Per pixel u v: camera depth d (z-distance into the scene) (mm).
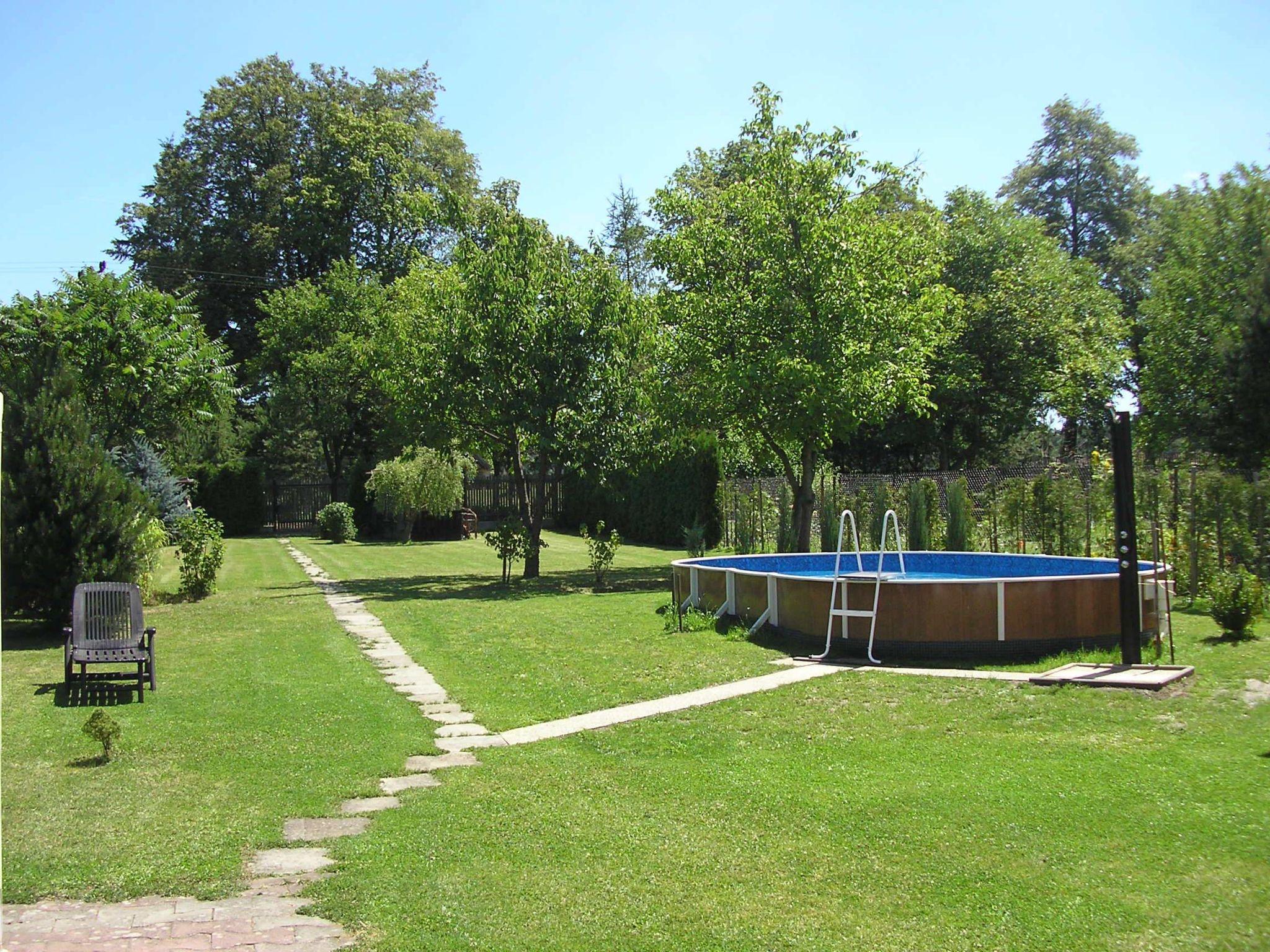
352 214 41062
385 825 5359
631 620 13070
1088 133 41281
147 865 4793
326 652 11188
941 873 4418
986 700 7551
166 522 23406
